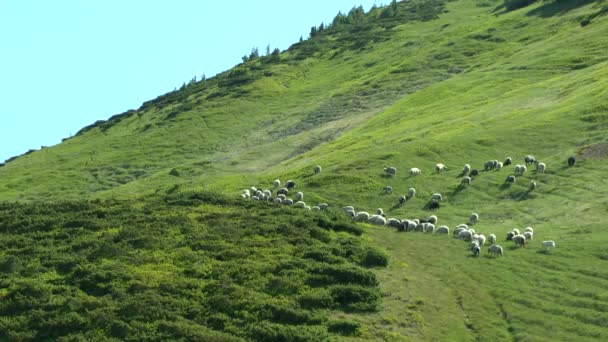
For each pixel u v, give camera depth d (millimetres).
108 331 41062
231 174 130375
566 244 56750
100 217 63844
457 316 43812
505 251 56938
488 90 131000
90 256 52375
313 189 86812
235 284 46438
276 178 99375
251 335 40062
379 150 100250
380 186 84562
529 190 75875
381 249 56906
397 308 44219
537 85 122812
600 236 58062
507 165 85500
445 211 74875
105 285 46781
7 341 40844
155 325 41312
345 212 72875
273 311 42531
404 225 66125
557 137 90438
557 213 68000
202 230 57750
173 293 45562
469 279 49812
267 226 57969
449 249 58000
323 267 48406
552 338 40125
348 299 44594
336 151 112750
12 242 56812
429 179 84938
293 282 46250
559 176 77688
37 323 42250
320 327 40906
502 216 70812
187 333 40062
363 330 40938
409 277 49875
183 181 129250
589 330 40594
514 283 48500
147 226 58719
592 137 87500
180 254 51969
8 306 44344
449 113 120938
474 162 88625
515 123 99875
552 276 49156
